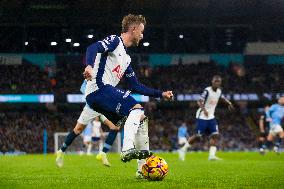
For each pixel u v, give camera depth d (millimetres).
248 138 49188
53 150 46219
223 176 9469
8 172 11383
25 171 11812
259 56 55125
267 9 50125
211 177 9062
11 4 48000
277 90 51938
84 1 47812
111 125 13297
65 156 25938
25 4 48281
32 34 54188
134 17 7508
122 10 50438
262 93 51188
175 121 50875
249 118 51500
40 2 47969
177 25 54594
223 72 54219
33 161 18781
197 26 55312
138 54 54188
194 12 51344
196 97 51062
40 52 53812
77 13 50656
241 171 11594
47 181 7926
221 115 51406
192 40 56844
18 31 53219
